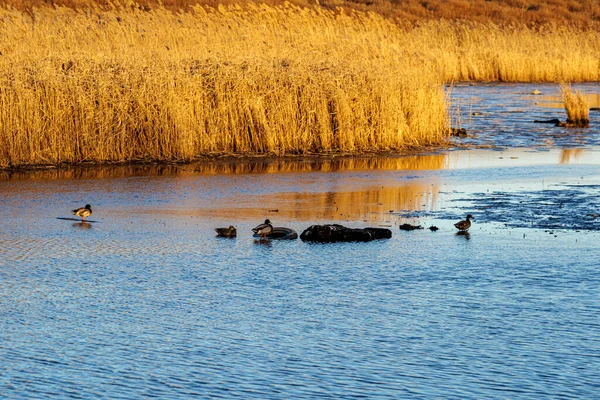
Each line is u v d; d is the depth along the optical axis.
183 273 30.88
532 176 51.69
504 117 82.75
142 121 57.25
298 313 26.30
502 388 20.78
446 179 50.94
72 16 92.44
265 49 74.25
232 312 26.42
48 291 28.72
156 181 50.41
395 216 40.50
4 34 72.88
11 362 22.47
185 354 22.98
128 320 25.73
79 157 56.16
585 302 27.25
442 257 32.88
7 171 53.47
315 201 44.41
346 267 31.56
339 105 61.09
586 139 68.75
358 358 22.66
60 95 55.84
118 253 33.81
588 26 176.75
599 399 20.20
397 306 26.91
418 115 65.00
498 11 182.75
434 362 22.38
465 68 124.06
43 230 37.97
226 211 41.97
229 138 59.84
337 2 170.62
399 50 79.94
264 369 21.95
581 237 35.97
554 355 22.83
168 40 81.44
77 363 22.39
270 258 32.94
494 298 27.70
